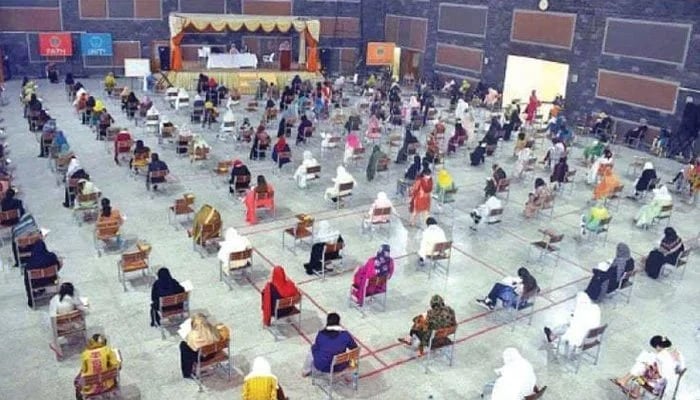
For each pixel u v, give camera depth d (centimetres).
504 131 2603
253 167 2056
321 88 3014
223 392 958
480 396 983
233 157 2152
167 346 1064
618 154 2567
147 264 1238
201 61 3662
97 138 2291
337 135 2438
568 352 1117
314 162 1869
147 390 953
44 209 1619
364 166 2138
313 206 1741
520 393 884
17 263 1300
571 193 2002
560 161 1966
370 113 2867
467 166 2236
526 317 1228
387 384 1001
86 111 2488
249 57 3572
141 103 2611
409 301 1262
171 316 1090
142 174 1922
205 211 1380
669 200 1709
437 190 1744
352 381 1002
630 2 2630
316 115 2788
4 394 932
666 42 2523
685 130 2464
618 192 1845
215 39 3788
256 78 3478
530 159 2097
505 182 1803
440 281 1354
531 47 3109
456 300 1278
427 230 1357
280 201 1766
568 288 1360
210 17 3372
